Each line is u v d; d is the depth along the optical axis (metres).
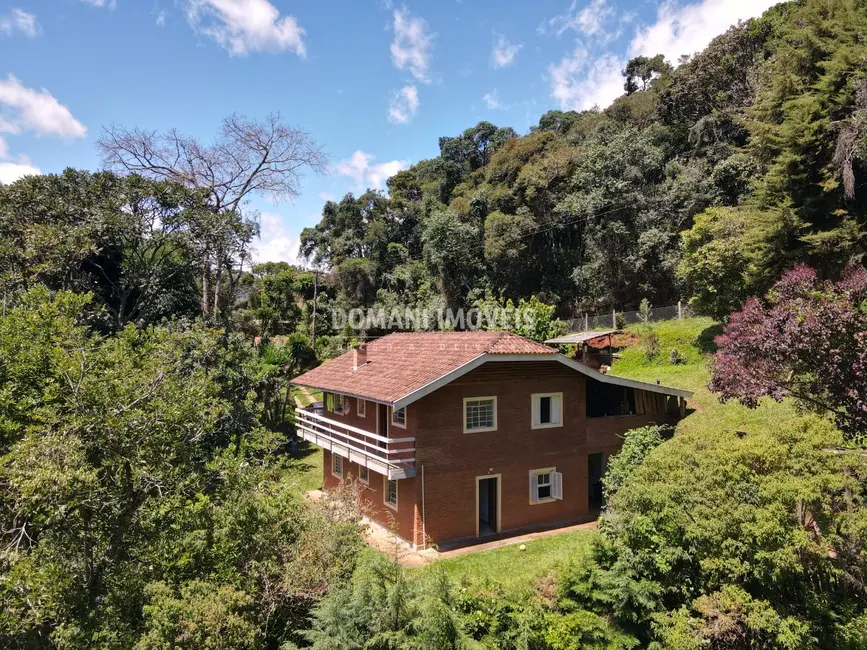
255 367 29.23
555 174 48.72
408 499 15.97
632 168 42.38
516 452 17.22
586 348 28.92
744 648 8.40
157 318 30.30
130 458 8.45
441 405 16.02
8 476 7.26
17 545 7.65
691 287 32.81
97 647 7.34
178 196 27.56
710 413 19.06
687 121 46.75
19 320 9.17
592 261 44.28
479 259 52.62
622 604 9.11
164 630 7.16
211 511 9.01
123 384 8.77
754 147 25.70
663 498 9.39
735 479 9.09
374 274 61.78
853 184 19.64
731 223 27.19
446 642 7.96
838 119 21.38
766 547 8.33
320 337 52.62
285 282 57.09
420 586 8.85
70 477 7.18
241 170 34.50
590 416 19.89
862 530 8.29
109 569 8.00
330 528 9.71
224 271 34.59
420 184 79.12
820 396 11.98
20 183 23.14
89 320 22.38
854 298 11.20
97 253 24.28
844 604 8.64
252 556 8.91
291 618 8.88
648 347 30.98
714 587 9.02
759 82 36.84
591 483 20.11
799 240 22.72
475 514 16.48
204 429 9.96
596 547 10.07
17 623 7.09
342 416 21.75
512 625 8.80
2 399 8.45
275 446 12.16
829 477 8.55
